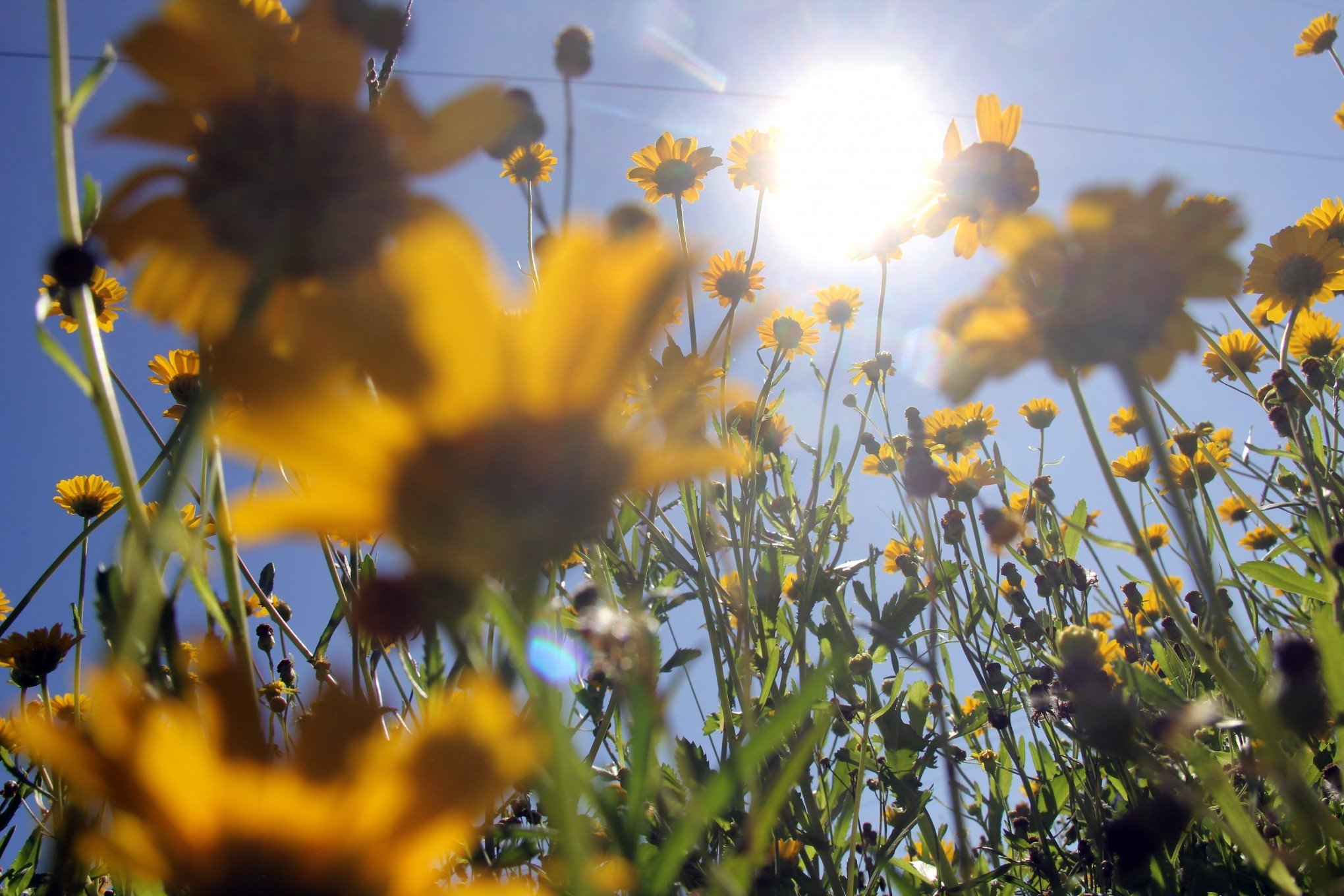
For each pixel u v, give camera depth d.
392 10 0.29
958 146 0.40
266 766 0.14
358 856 0.14
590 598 0.25
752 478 0.61
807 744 0.18
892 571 0.95
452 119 0.19
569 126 0.43
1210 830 0.48
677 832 0.19
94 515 0.81
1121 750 0.30
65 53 0.21
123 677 0.13
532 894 0.15
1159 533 0.96
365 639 0.37
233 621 0.22
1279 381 0.61
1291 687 0.27
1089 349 0.29
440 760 0.14
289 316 0.15
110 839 0.13
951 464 0.89
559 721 0.15
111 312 0.57
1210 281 0.28
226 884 0.13
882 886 0.55
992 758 0.76
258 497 0.13
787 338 0.82
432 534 0.13
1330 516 0.51
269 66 0.19
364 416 0.13
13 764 0.49
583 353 0.14
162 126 0.19
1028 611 0.71
